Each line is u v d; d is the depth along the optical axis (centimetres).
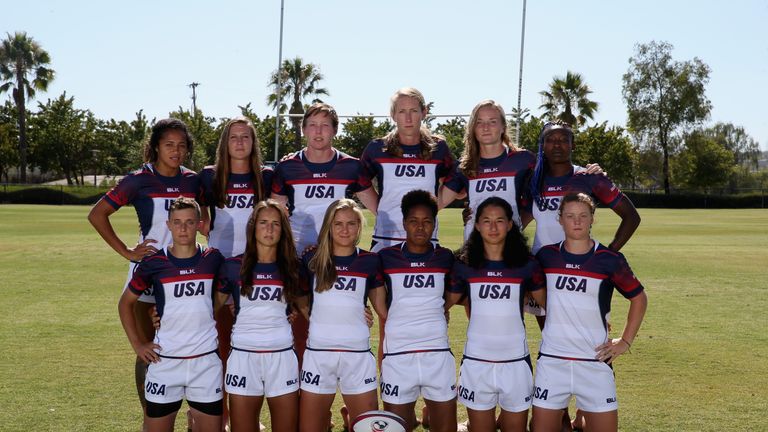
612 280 454
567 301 454
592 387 448
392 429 414
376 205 568
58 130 6419
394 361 467
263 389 464
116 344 745
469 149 550
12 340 760
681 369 662
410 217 471
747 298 1041
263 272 463
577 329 451
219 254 480
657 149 6031
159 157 520
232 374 458
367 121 5409
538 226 539
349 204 470
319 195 539
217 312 522
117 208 521
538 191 534
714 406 557
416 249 480
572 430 526
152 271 464
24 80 5912
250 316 462
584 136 5834
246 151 516
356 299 470
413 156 552
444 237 1988
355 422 418
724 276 1266
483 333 462
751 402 567
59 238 1964
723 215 3803
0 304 970
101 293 1062
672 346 750
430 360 464
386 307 483
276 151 1745
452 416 472
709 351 729
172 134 511
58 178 7525
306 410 469
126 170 6881
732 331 820
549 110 5203
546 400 452
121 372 642
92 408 543
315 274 472
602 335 453
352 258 475
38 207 4269
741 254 1622
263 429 515
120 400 564
